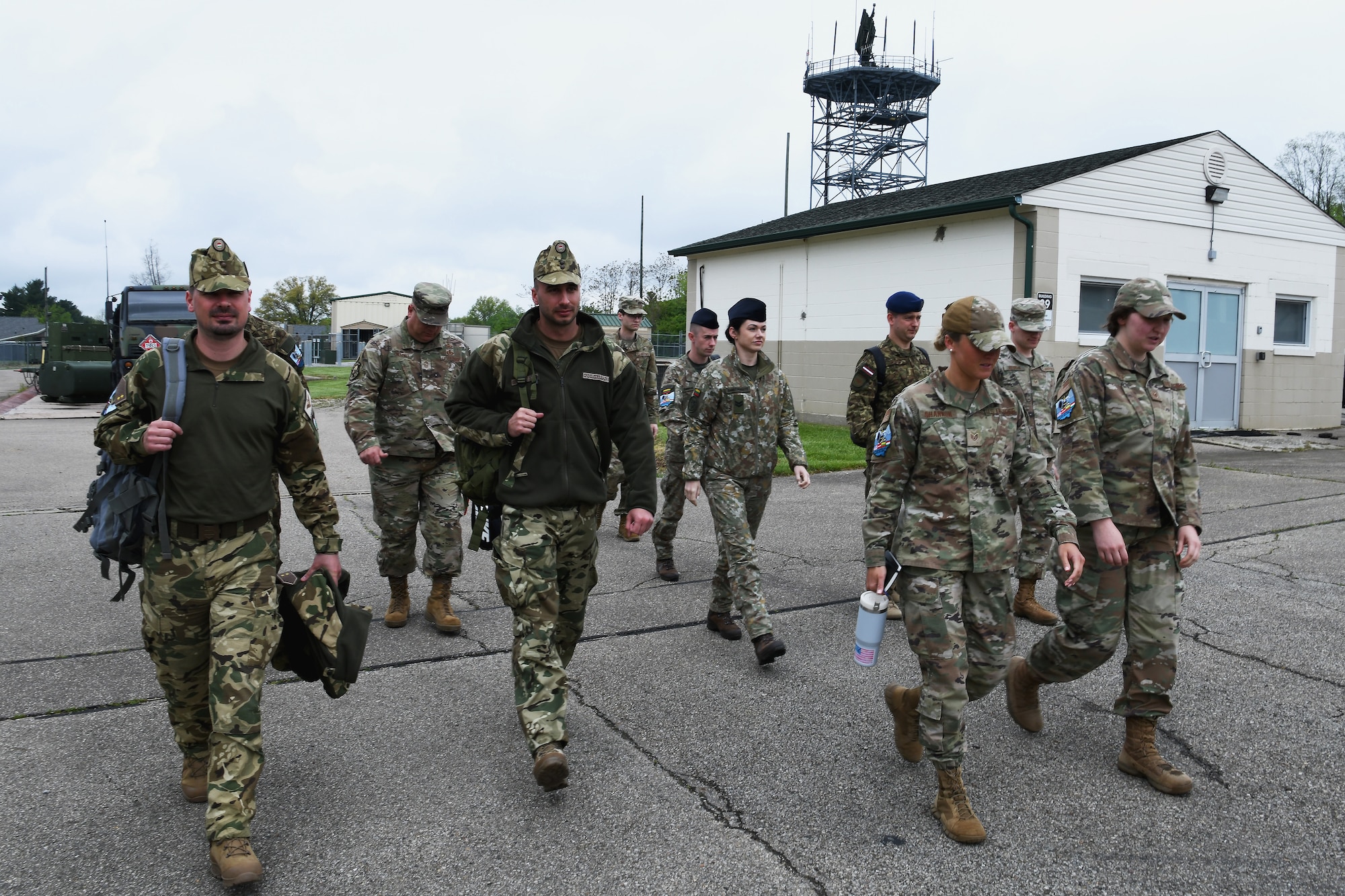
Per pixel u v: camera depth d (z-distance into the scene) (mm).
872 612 3326
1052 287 13766
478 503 3801
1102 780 3633
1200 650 5133
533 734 3361
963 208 14180
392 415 5277
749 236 19734
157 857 3018
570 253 3688
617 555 7445
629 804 3406
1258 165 15781
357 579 6531
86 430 16609
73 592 6023
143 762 3682
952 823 3188
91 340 24125
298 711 4227
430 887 2865
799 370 18375
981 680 3354
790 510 9359
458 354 5430
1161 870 3004
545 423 3684
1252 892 2887
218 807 2871
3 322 89375
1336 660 4969
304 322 96875
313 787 3508
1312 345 17016
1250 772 3701
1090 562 3600
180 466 3033
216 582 3072
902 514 3363
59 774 3568
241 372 3141
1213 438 15625
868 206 19375
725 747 3895
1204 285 15562
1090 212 14016
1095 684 4656
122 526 3020
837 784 3576
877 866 3014
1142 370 3568
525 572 3566
